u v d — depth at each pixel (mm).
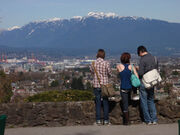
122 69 10453
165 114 10992
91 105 11094
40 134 9844
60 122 11031
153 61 10484
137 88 10703
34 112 11055
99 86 10484
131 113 10984
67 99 12320
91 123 11023
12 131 10367
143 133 9609
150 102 10734
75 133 9859
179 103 11008
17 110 11047
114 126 10703
